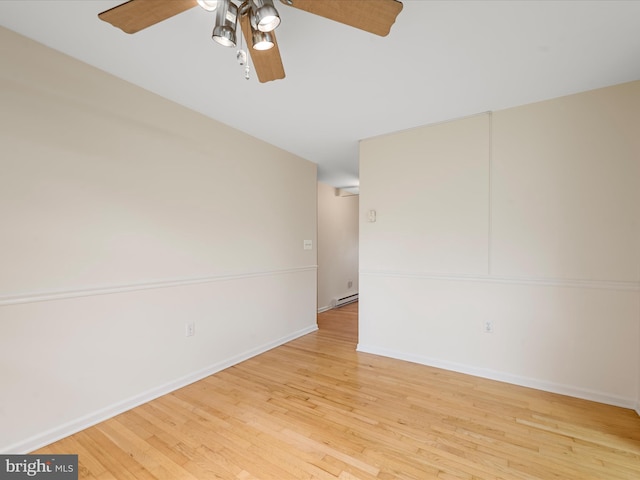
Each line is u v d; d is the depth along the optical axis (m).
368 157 3.29
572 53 1.82
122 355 2.14
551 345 2.41
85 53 1.86
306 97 2.38
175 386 2.46
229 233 2.96
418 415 2.08
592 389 2.27
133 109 2.21
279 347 3.50
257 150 3.29
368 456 1.68
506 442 1.80
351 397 2.33
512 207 2.55
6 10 1.51
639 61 1.90
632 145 2.15
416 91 2.29
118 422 2.00
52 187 1.82
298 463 1.63
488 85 2.20
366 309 3.32
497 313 2.62
